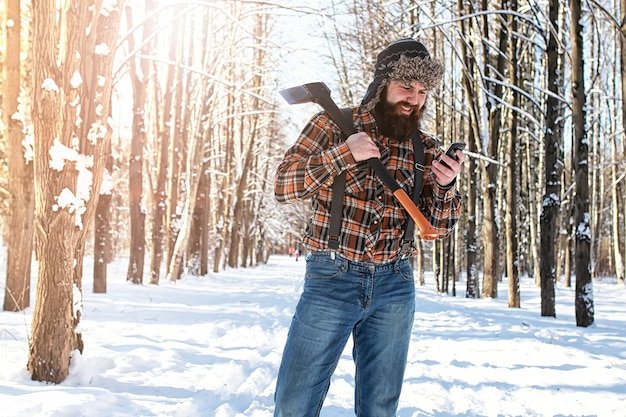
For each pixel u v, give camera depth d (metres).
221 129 29.69
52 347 4.25
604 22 23.77
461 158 2.24
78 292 4.74
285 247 107.94
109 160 11.55
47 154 4.21
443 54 18.77
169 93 16.39
